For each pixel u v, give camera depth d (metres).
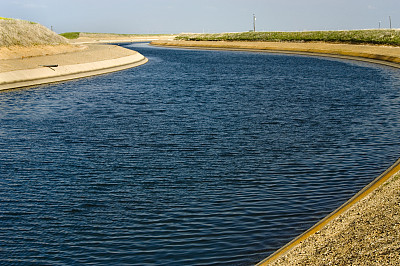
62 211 17.38
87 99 45.56
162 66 89.62
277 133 29.31
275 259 12.55
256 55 121.06
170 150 25.50
